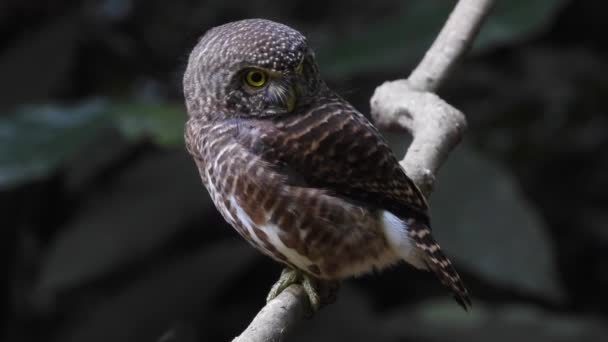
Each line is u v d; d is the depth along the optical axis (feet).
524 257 35.14
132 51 44.75
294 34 21.86
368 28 41.34
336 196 21.45
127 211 38.68
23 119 34.55
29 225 42.73
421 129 24.31
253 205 21.38
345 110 21.90
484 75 47.67
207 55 22.18
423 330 39.78
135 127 33.30
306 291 22.06
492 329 39.52
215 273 40.57
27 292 42.86
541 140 46.26
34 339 42.98
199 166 22.84
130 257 39.96
